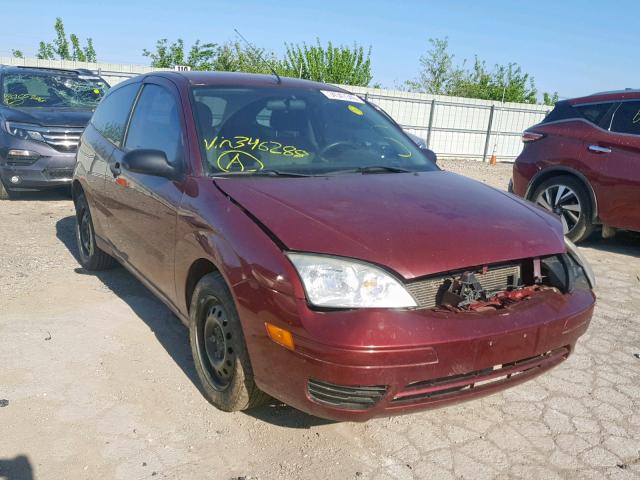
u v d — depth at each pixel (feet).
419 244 9.21
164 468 9.35
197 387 11.68
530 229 10.45
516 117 74.74
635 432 10.86
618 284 19.31
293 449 9.93
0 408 10.73
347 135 13.51
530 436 10.60
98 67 61.67
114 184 14.83
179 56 86.53
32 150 27.50
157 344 13.46
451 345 8.56
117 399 11.18
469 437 10.50
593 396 12.06
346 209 9.97
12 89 31.14
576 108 23.82
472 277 9.13
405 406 8.71
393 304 8.64
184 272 11.37
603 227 23.04
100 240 16.78
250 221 9.72
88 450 9.70
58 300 15.84
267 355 9.08
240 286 9.34
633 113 22.11
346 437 10.32
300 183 11.09
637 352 14.19
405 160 13.52
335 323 8.38
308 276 8.68
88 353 12.92
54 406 10.87
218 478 9.18
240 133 12.38
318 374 8.45
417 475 9.42
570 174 23.45
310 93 14.37
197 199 10.98
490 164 69.26
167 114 13.33
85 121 29.07
